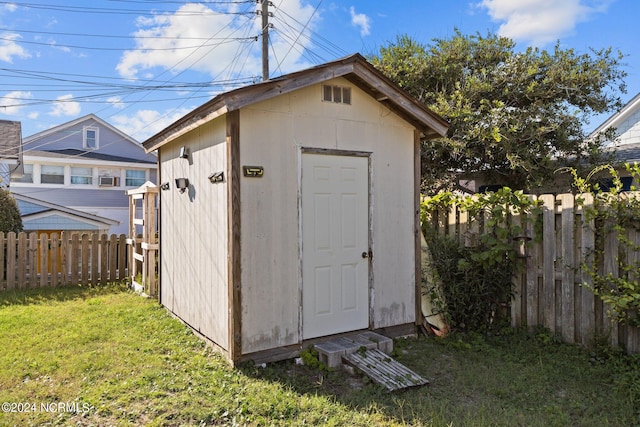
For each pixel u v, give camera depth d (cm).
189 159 533
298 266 459
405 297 540
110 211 1958
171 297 610
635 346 436
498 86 1207
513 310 537
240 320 421
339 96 489
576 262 480
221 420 319
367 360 428
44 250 844
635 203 442
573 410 345
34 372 398
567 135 1141
